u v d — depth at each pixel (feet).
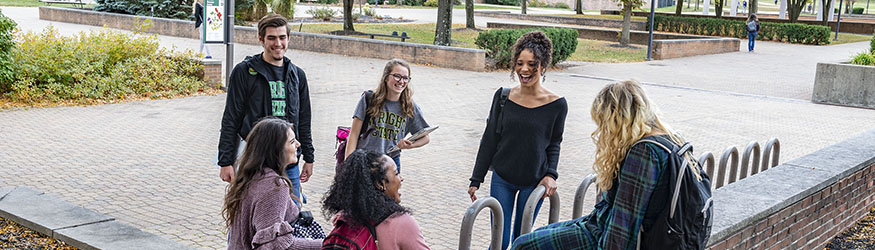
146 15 101.86
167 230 20.13
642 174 10.52
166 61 48.11
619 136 10.89
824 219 20.83
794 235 18.97
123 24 95.91
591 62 81.00
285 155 12.07
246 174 11.99
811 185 19.01
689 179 10.59
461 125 39.34
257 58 15.76
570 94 54.03
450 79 60.18
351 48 75.05
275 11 120.98
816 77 54.29
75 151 30.12
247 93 15.52
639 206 10.57
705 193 10.78
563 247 12.19
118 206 22.40
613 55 90.79
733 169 21.48
